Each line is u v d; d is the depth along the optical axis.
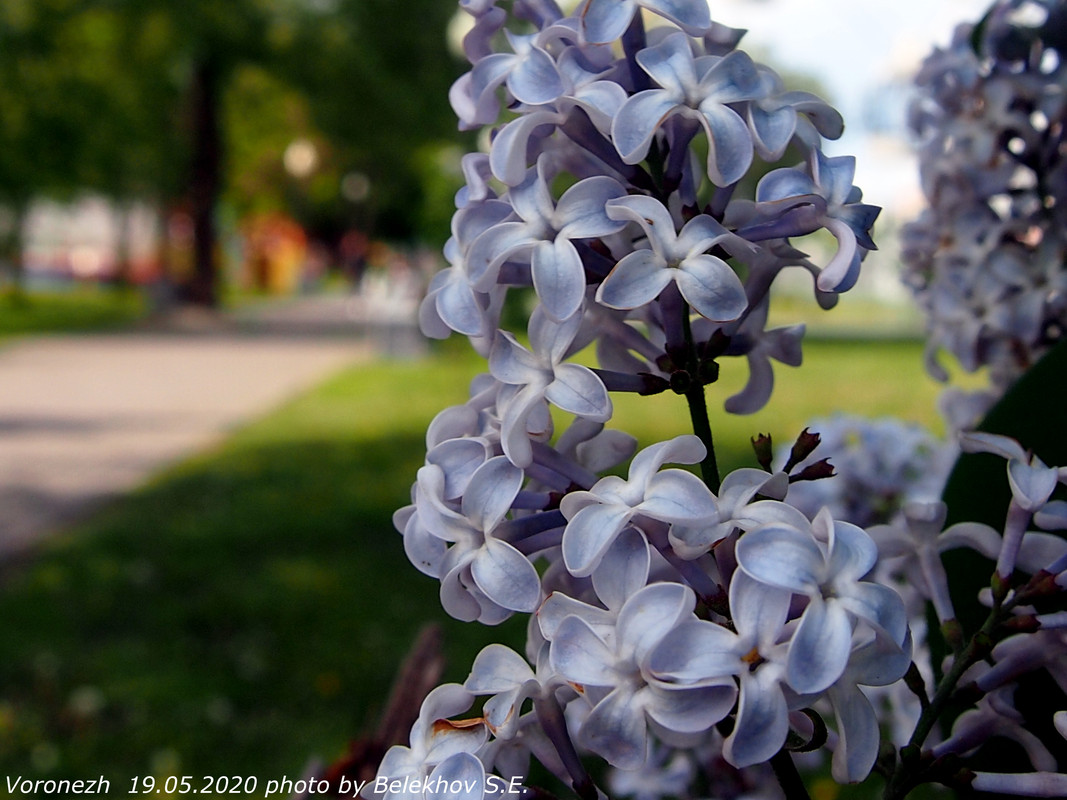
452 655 0.42
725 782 0.17
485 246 0.10
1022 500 0.11
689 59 0.10
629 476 0.10
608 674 0.09
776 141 0.10
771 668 0.08
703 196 0.14
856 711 0.09
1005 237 0.19
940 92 0.20
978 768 0.13
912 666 0.11
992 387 0.19
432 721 0.10
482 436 0.11
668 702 0.08
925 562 0.12
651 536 0.10
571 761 0.10
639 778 0.18
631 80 0.11
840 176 0.10
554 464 0.11
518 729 0.10
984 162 0.19
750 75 0.10
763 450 0.11
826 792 0.29
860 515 0.22
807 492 0.22
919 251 0.20
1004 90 0.19
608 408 0.10
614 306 0.10
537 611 0.10
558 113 0.11
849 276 0.10
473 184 0.11
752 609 0.09
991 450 0.11
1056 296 0.18
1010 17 0.19
